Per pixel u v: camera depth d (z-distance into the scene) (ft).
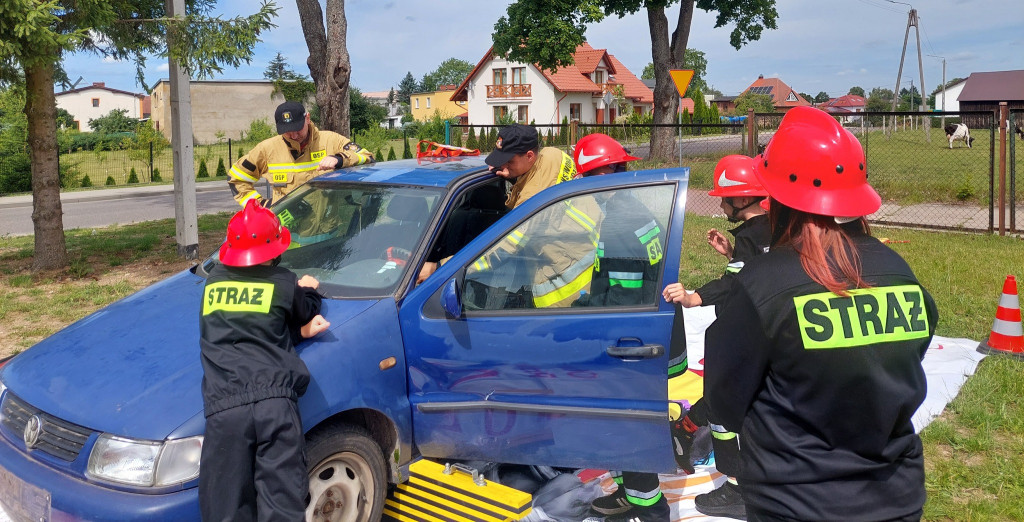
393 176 13.48
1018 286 25.11
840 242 6.25
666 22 93.15
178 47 28.04
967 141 93.76
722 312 6.59
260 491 8.62
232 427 8.60
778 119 94.79
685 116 163.53
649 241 10.32
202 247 37.76
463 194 12.85
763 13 101.24
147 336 10.71
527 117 184.55
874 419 5.97
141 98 305.12
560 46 84.94
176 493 8.84
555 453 10.73
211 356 9.09
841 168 6.20
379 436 11.18
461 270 10.93
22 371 10.73
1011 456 13.62
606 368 10.25
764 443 6.38
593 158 12.67
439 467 11.17
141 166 114.42
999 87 194.08
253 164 18.72
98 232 44.34
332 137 18.81
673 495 12.75
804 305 6.03
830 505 6.08
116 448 8.96
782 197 6.33
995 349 18.80
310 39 38.60
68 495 9.02
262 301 9.26
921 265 28.63
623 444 10.39
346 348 10.27
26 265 33.37
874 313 6.03
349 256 12.10
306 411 9.61
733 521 11.94
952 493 12.47
